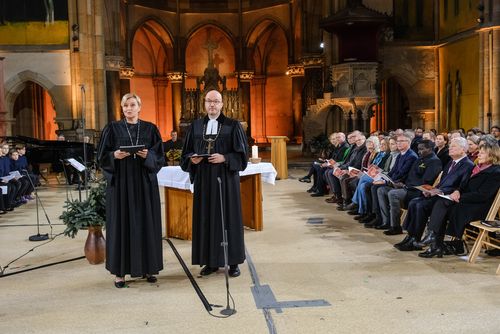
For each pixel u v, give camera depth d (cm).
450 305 522
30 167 1450
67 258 743
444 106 2166
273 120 3497
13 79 2114
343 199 1151
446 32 2117
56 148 1611
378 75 1975
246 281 616
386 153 979
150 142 608
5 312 530
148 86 3469
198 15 3331
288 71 3109
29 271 678
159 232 610
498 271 622
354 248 764
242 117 3050
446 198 692
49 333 474
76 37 2091
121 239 594
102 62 2197
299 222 973
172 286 604
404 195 835
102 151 594
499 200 657
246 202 918
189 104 3044
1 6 2097
